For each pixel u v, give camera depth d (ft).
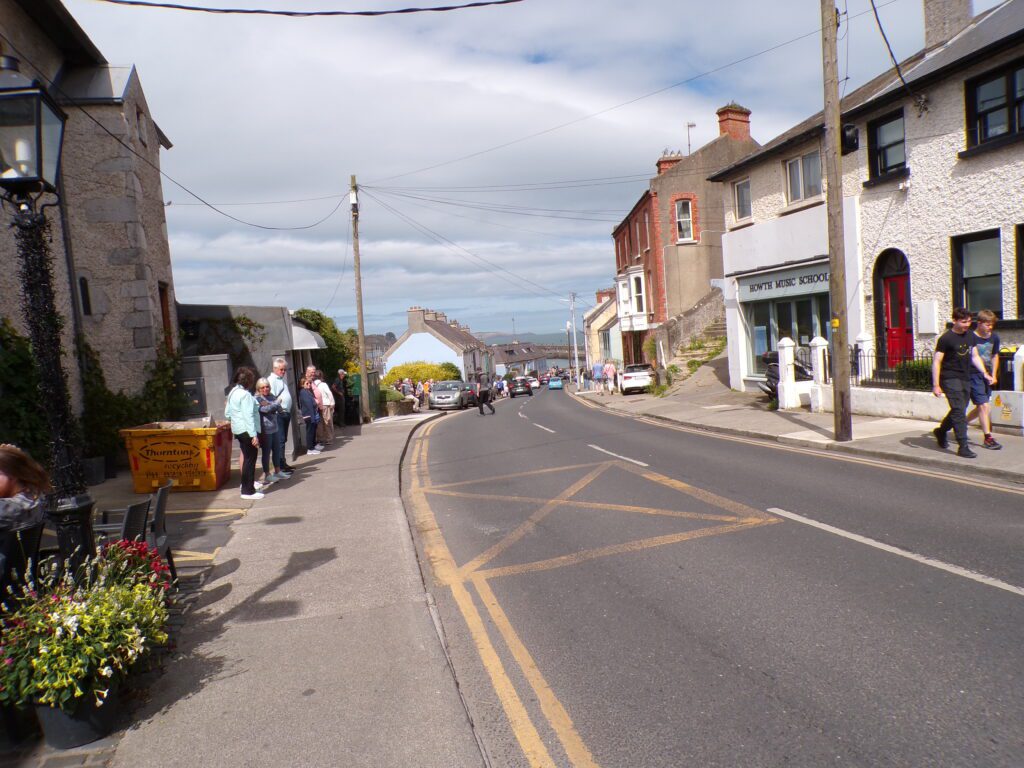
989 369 32.89
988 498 24.35
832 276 37.32
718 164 117.91
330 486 34.94
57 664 11.73
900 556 19.06
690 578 18.67
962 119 44.24
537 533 24.62
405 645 15.49
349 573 20.67
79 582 13.70
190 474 33.91
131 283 43.11
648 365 104.78
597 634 15.65
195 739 12.09
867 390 46.11
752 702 12.28
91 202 42.70
